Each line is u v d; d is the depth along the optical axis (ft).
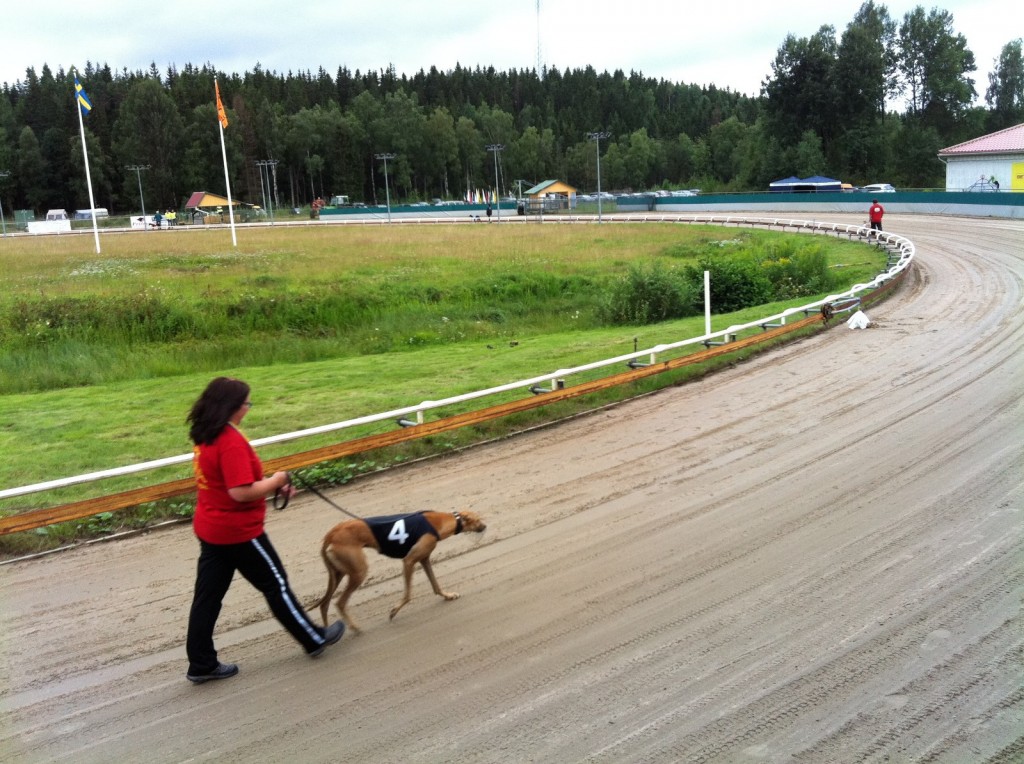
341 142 395.75
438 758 13.39
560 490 26.03
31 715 14.98
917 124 262.88
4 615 18.93
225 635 17.80
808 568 19.84
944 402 33.47
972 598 17.97
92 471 28.86
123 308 66.44
